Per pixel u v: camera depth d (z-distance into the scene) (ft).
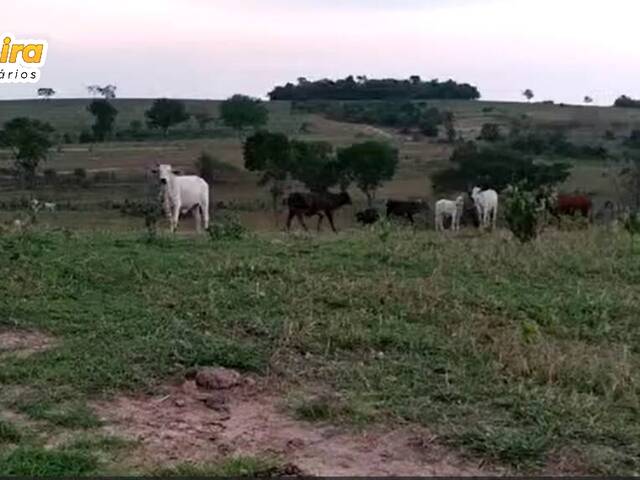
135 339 21.22
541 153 201.98
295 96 333.01
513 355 20.75
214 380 18.65
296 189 153.58
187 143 219.00
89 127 245.04
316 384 19.10
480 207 75.00
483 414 17.24
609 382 19.27
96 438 15.80
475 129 250.37
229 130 246.27
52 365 19.48
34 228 39.83
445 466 15.08
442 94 337.52
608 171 168.04
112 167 172.76
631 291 29.30
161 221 60.44
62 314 23.57
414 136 242.99
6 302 24.27
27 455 14.78
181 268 30.40
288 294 26.37
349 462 15.19
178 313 24.04
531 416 16.99
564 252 36.09
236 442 15.97
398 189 160.76
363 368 19.94
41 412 16.90
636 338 23.85
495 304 26.40
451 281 29.50
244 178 166.71
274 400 18.15
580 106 307.17
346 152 145.79
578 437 16.14
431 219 93.15
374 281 28.66
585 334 24.06
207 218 51.19
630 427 16.75
